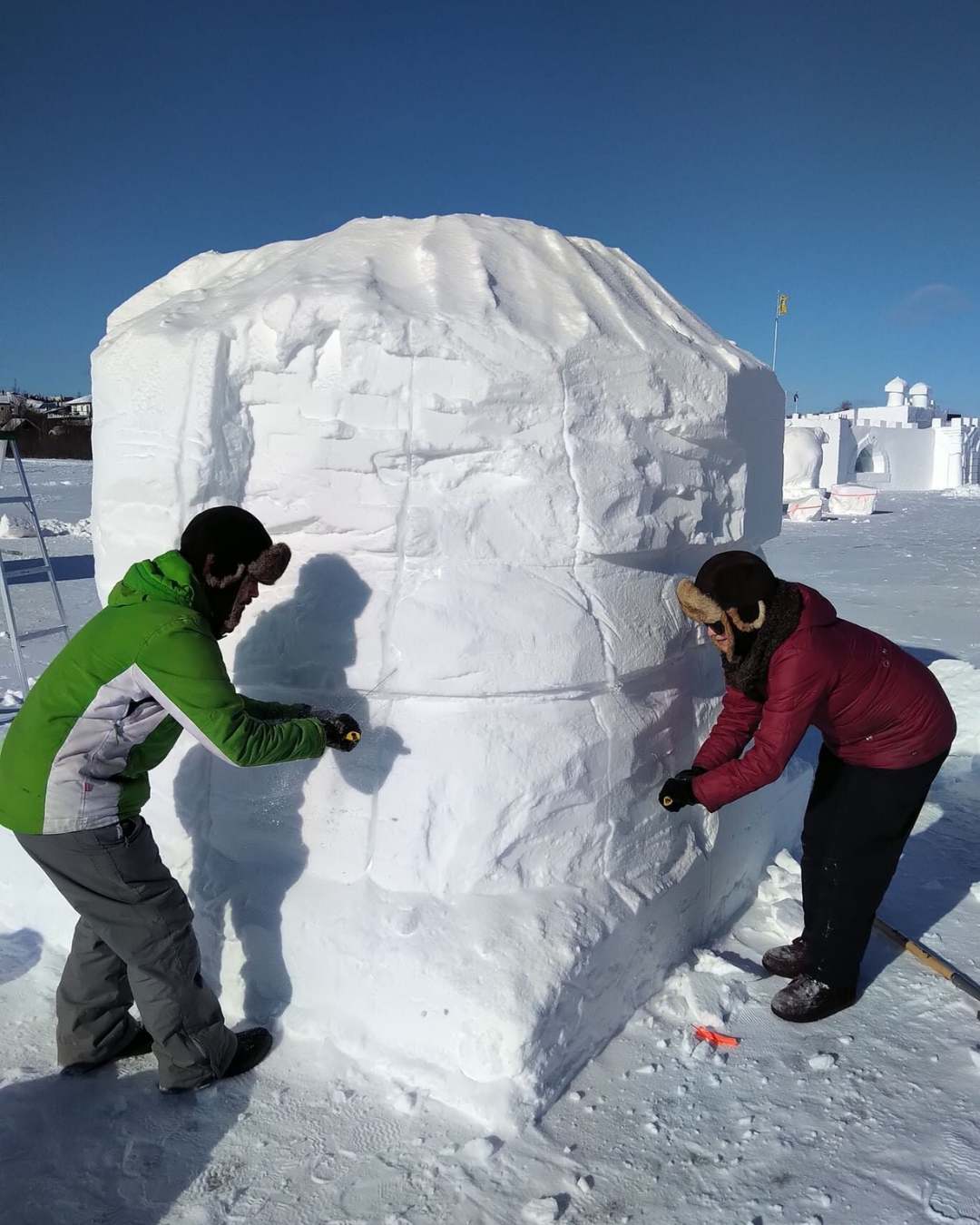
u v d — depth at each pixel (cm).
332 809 231
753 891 308
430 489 219
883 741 234
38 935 283
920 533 1945
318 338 216
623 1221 178
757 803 304
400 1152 195
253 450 232
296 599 232
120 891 200
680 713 264
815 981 246
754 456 278
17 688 641
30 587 1099
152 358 232
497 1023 204
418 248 240
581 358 220
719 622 225
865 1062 225
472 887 225
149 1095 214
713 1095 214
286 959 231
